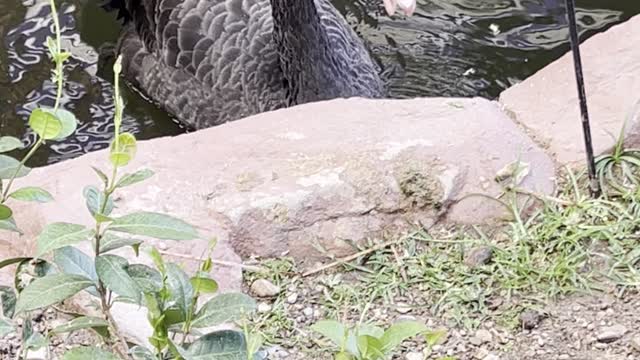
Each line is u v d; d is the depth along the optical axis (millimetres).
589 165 2934
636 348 2555
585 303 2688
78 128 4723
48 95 4840
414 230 2912
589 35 4930
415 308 2699
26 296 1723
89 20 5258
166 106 4984
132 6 5148
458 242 2857
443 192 2951
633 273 2740
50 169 3033
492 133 3100
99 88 4977
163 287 1767
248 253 2863
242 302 1848
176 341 2357
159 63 4984
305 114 3211
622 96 3209
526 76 4785
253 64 4781
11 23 5215
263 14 4895
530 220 2918
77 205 2871
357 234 2896
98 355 1751
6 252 2861
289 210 2893
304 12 4531
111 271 1714
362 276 2811
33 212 2869
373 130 3117
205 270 1847
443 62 4930
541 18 5082
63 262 1844
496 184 2980
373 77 4848
